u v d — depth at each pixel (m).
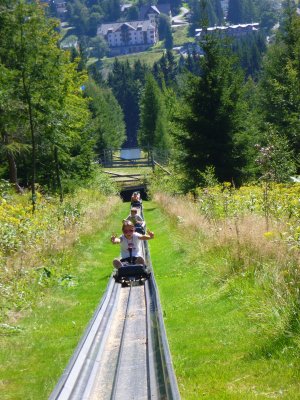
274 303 8.95
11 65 26.20
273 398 6.38
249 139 34.31
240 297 10.77
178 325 10.35
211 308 11.03
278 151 18.17
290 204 13.98
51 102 28.00
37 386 8.12
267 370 7.20
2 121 28.20
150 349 7.90
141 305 11.99
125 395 6.71
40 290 14.89
